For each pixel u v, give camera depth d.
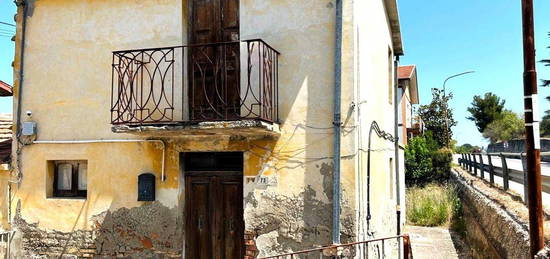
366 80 7.07
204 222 6.99
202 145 6.80
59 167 7.67
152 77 6.46
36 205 7.50
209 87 6.84
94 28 7.41
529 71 5.86
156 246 6.94
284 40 6.48
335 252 6.05
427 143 21.70
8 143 8.54
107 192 7.19
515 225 7.30
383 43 9.24
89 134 7.32
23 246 7.50
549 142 26.27
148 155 7.05
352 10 6.23
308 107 6.34
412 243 11.91
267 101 6.30
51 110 7.52
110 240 7.13
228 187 6.95
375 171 7.67
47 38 7.63
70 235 7.31
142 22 7.16
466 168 22.83
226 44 6.25
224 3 6.95
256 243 6.46
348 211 6.08
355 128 6.12
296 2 6.47
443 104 28.59
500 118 54.19
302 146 6.34
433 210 15.02
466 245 12.38
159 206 6.95
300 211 6.31
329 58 6.29
